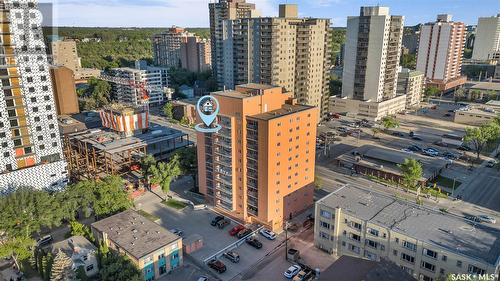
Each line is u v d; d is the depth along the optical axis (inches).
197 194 5260.8
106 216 4439.0
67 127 6599.4
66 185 4909.0
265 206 4306.1
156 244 3681.1
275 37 7741.1
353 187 4315.9
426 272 3270.2
